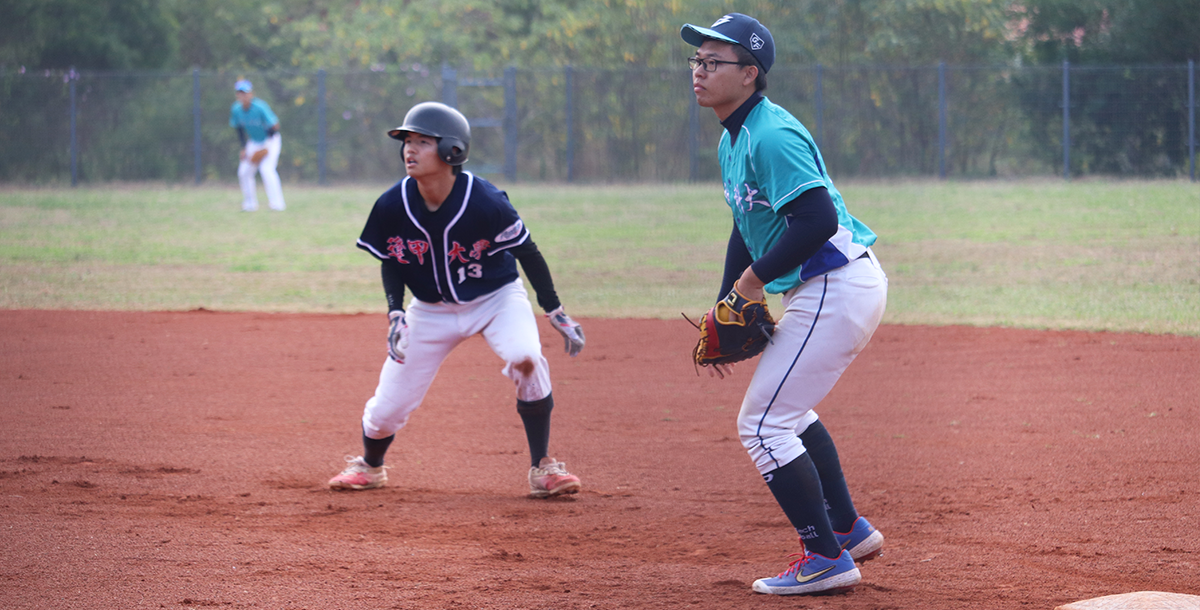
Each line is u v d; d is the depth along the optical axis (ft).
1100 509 49.37
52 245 162.71
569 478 53.16
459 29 323.98
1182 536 45.16
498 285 53.83
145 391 77.41
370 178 284.00
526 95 277.44
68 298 120.57
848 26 294.46
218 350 93.97
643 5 302.66
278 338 100.12
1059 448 60.85
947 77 263.70
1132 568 41.29
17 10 288.92
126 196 241.96
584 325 107.55
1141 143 256.52
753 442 39.01
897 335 99.86
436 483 55.98
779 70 266.77
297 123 284.00
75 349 93.30
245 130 210.18
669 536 46.50
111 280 133.90
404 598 38.29
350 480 54.19
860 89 265.95
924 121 265.34
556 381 83.15
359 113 282.56
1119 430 64.69
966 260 143.74
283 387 79.66
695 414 72.02
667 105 273.33
